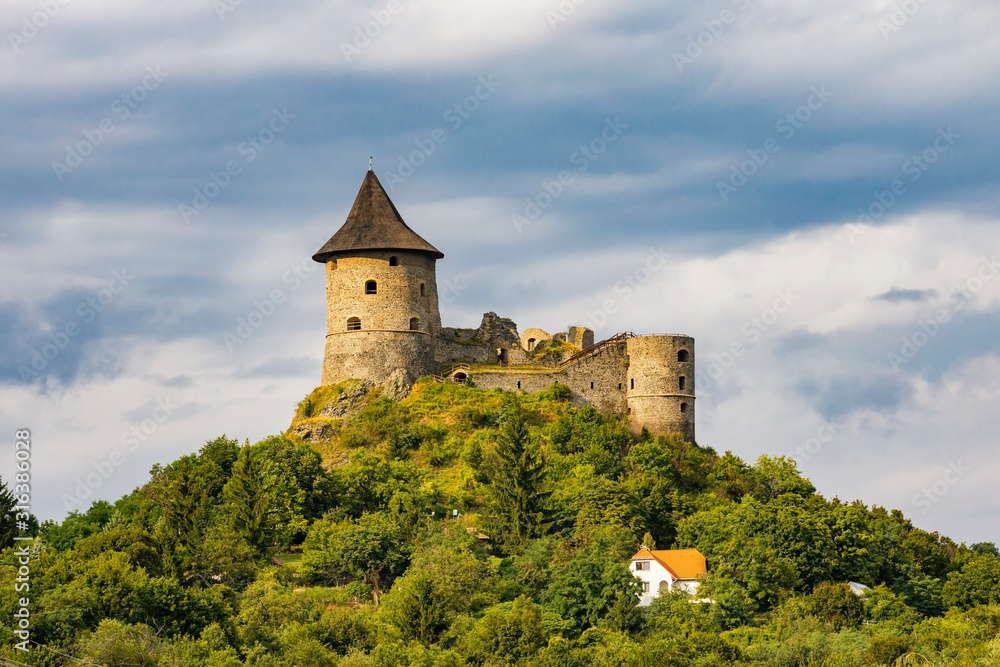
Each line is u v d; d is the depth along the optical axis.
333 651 140.12
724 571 164.62
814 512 179.38
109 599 136.00
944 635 148.75
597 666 137.75
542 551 169.88
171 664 124.50
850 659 138.12
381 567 166.75
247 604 148.75
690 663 136.38
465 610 154.50
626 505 178.75
